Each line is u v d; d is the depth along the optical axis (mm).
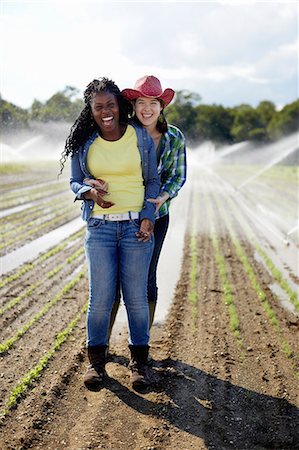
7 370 4797
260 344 5527
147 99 4508
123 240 4480
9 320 6055
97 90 4297
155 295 5059
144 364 4629
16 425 3922
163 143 4734
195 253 9719
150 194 4504
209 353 5258
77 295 7070
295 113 88438
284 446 3811
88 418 4062
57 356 5109
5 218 13383
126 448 3705
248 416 4160
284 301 7016
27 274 8133
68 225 12609
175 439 3834
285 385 4641
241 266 8875
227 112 92062
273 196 21188
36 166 33500
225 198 19766
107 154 4402
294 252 10180
